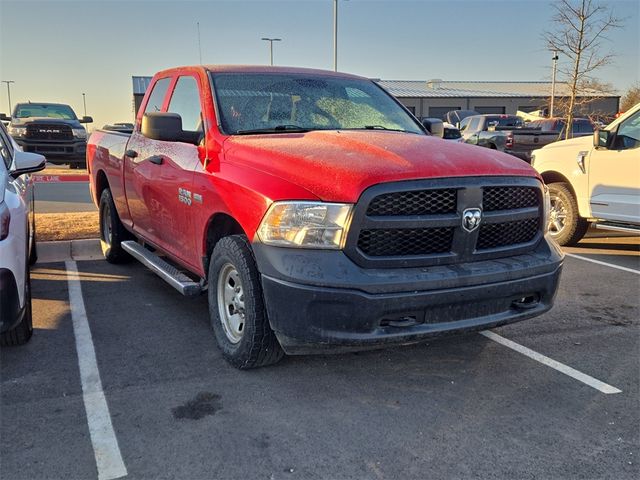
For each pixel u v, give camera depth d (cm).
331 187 327
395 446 312
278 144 387
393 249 336
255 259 358
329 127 464
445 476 287
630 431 329
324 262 323
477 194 350
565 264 724
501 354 435
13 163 461
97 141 694
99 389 370
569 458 302
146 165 523
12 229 376
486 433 326
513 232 380
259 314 367
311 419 338
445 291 337
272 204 340
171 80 533
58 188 1390
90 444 309
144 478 283
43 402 353
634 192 719
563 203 823
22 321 422
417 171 335
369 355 428
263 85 478
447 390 377
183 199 449
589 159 772
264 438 317
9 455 299
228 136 421
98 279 618
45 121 1698
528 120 3300
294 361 414
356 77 550
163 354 425
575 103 2194
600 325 499
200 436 318
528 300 386
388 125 495
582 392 376
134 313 513
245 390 371
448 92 5862
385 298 323
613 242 876
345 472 289
